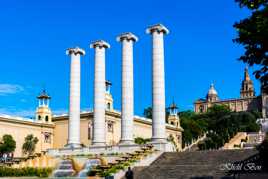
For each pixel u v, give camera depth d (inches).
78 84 2738.7
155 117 2298.2
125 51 2484.0
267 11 780.6
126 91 2437.3
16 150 3828.7
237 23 831.7
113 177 1752.0
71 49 2760.8
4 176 2269.9
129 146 2283.5
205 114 7490.2
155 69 2349.9
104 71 2647.6
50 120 4232.3
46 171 2342.5
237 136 4426.7
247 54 823.1
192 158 1916.8
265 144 1600.6
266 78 815.1
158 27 2380.7
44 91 4264.3
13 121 3843.5
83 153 2452.0
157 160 2020.2
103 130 2566.4
